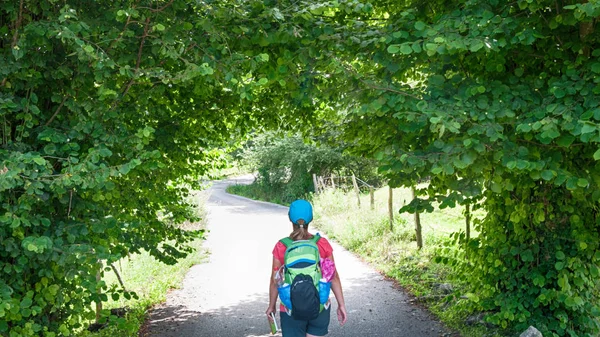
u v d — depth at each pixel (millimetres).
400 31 4984
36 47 4652
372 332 7281
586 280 6289
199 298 9734
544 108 4703
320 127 8297
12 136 4922
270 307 4910
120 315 8406
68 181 4062
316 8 4773
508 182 5078
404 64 5383
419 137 5371
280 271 4660
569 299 6113
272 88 6934
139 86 5664
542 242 6797
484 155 4773
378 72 5594
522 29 4949
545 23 5281
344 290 9828
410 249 12586
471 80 5031
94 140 4633
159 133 6621
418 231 12445
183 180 8562
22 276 4770
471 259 7336
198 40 5117
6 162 3926
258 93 7391
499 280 7125
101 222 4734
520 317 6582
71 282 4891
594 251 6566
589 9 4020
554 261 6629
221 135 8039
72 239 4430
